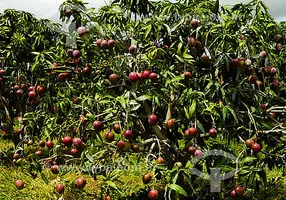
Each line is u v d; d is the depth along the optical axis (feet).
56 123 11.96
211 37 10.84
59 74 11.79
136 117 10.77
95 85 10.65
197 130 9.97
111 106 10.75
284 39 12.45
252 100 11.09
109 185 9.94
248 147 10.19
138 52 10.57
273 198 13.75
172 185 9.04
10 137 21.48
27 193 14.65
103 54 11.50
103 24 10.90
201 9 10.59
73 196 13.92
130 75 9.94
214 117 10.58
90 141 12.03
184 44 10.99
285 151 11.07
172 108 10.61
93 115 9.98
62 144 10.96
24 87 18.01
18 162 11.39
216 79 10.75
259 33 10.66
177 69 11.03
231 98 10.58
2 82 18.71
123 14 11.44
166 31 11.03
